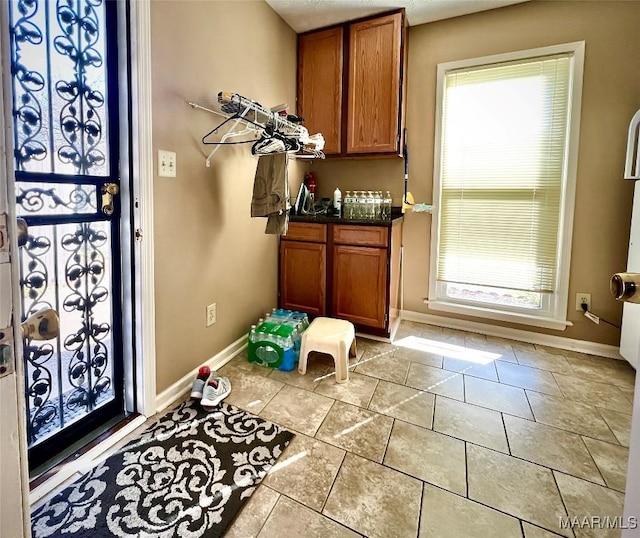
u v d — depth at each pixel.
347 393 1.84
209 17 1.83
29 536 0.45
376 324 2.49
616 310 2.29
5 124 0.39
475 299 2.74
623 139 2.18
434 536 1.06
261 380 1.96
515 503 1.18
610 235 2.26
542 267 2.47
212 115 1.90
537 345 2.48
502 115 2.48
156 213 1.59
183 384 1.83
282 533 1.07
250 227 2.36
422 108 2.70
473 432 1.54
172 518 1.11
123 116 1.47
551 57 2.30
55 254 1.32
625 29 2.12
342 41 2.59
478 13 2.46
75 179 1.35
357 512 1.14
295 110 2.79
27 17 1.16
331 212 2.86
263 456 1.38
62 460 1.32
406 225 2.87
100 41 1.39
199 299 1.92
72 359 1.41
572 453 1.42
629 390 1.89
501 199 2.54
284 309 2.78
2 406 0.41
